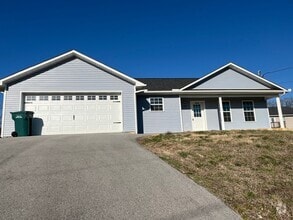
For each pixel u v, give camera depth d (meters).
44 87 14.41
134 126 14.95
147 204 4.01
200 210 3.89
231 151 7.24
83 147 8.04
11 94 14.04
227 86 18.38
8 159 6.36
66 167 5.74
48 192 4.33
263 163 6.34
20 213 3.59
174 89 16.80
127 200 4.12
